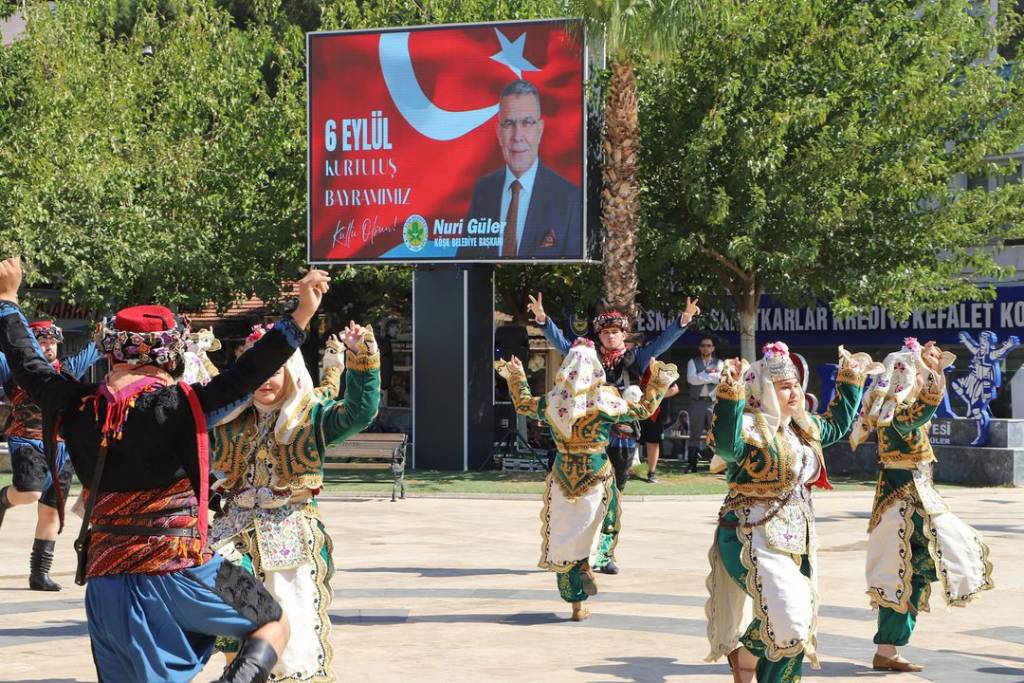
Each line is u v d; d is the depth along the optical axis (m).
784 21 22.86
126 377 4.64
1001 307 28.06
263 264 26.89
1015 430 20.86
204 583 4.50
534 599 10.08
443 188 22.34
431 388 23.16
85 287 25.47
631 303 21.52
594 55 22.08
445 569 11.73
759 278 24.78
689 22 21.56
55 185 25.88
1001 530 14.71
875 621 9.24
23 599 10.05
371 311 29.70
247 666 4.39
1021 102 23.72
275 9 32.50
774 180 22.61
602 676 7.34
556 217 21.84
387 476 21.81
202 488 4.54
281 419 6.08
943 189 22.86
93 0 30.89
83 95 28.62
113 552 4.48
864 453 22.77
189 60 30.61
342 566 11.92
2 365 9.62
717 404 6.24
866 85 22.88
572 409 9.07
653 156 23.89
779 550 6.29
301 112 27.50
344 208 22.77
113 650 4.54
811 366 30.67
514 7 25.72
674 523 15.63
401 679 7.23
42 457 10.41
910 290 23.34
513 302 27.84
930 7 23.61
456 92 22.22
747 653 6.62
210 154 29.03
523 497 18.73
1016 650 8.21
